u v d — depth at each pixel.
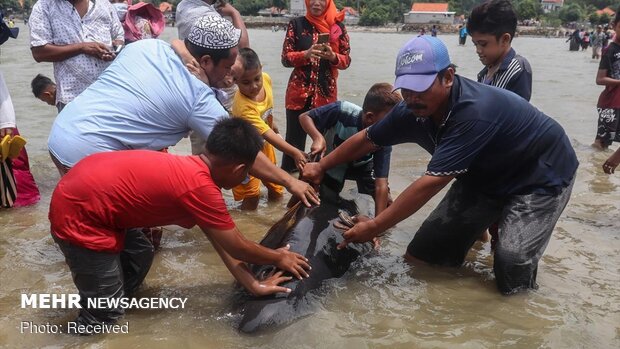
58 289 3.71
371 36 60.28
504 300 3.65
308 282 3.54
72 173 3.17
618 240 4.63
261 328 3.19
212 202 3.10
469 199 4.05
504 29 4.18
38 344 3.11
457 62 21.55
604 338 3.19
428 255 4.17
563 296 3.69
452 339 3.16
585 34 35.22
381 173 4.48
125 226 3.22
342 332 3.20
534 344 3.12
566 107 10.95
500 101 3.56
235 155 3.13
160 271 4.02
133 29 6.70
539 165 3.75
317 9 6.13
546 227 3.73
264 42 34.97
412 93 3.38
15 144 4.94
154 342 3.13
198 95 3.61
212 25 3.66
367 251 4.28
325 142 4.72
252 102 4.86
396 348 3.07
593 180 6.25
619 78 7.35
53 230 3.16
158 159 3.14
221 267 4.10
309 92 6.15
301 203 4.36
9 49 22.47
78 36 5.17
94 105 3.59
